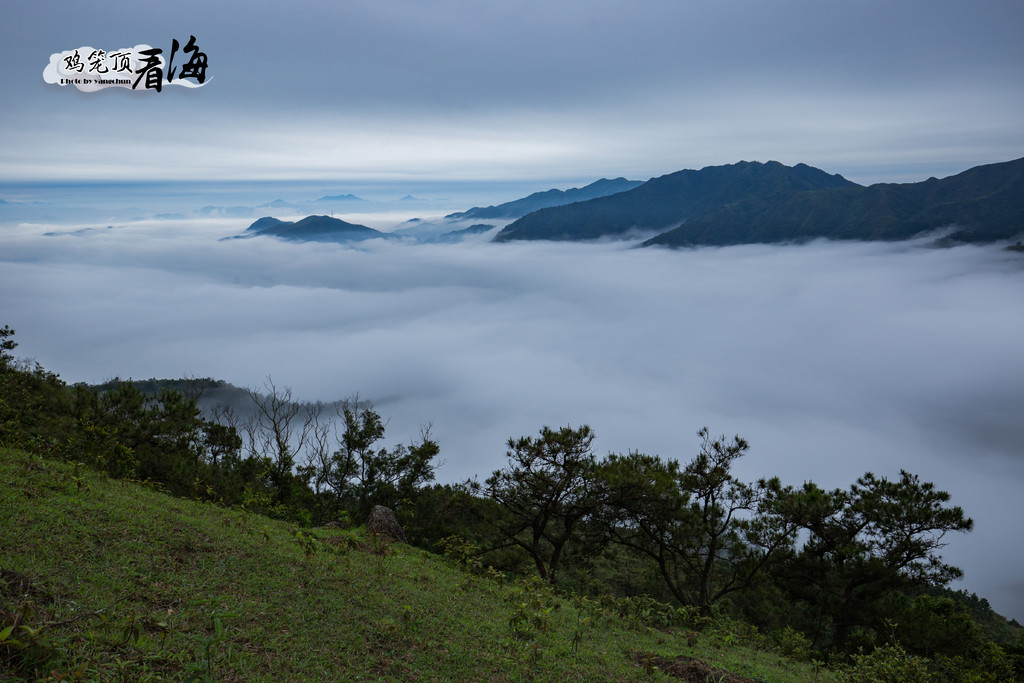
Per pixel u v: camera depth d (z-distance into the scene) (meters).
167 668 5.30
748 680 8.84
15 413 14.95
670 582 21.17
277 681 5.60
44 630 4.97
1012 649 17.66
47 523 7.81
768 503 21.48
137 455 17.27
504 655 7.70
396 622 7.90
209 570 7.98
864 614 19.92
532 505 19.88
